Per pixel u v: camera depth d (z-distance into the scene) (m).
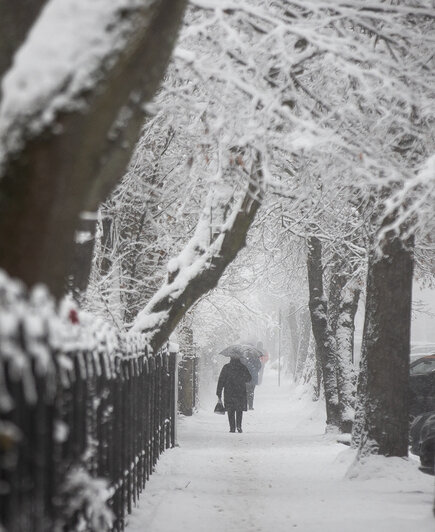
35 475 13.09
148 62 14.95
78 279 33.31
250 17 32.22
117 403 25.14
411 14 32.75
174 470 43.53
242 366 75.81
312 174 37.34
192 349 94.69
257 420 96.50
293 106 34.47
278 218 57.78
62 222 14.02
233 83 30.48
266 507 31.45
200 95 36.50
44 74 13.34
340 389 70.19
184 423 84.69
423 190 34.50
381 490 36.53
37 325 11.98
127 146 15.90
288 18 30.78
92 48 13.60
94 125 13.81
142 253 54.62
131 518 28.94
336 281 77.44
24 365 11.26
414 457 53.22
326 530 26.80
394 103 33.03
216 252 39.94
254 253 68.12
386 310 42.09
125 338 28.22
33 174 13.30
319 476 42.94
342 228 60.31
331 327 77.50
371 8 31.52
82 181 14.12
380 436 41.69
